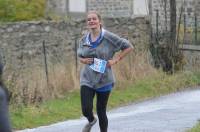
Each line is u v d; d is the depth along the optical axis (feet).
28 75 76.79
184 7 113.39
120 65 83.61
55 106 67.62
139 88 80.38
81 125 59.00
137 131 54.24
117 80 80.84
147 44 96.94
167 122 58.75
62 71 78.89
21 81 71.00
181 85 84.64
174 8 98.27
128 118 61.67
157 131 54.08
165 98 76.54
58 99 74.13
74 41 92.68
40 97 71.46
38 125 59.57
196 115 62.69
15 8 112.57
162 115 63.16
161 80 85.05
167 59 95.25
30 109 63.93
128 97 75.61
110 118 61.82
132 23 97.55
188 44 101.24
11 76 69.00
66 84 77.77
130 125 57.36
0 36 88.48
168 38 97.30
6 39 88.99
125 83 81.15
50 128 57.57
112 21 96.73
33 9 122.11
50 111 64.54
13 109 62.80
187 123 57.82
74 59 86.99
